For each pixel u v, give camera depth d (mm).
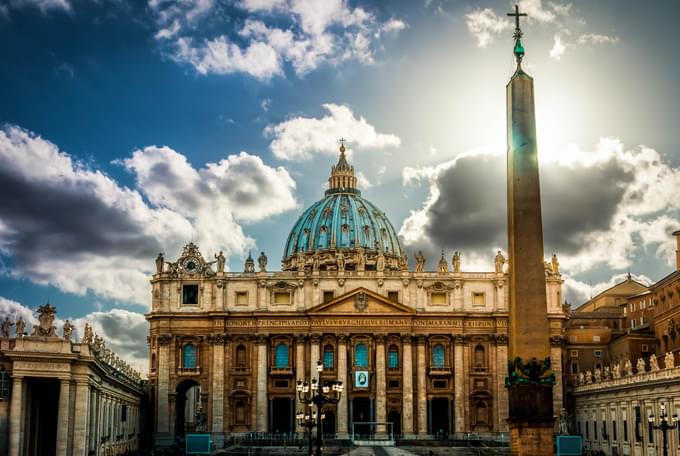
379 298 154875
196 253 158875
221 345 155250
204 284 157750
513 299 49688
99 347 107188
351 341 155500
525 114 50719
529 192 49969
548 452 48406
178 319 156625
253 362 155625
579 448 115688
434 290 157375
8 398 87438
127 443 134125
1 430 86750
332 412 157125
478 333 156375
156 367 155375
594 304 184750
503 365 155125
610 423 128750
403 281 157375
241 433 153250
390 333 155125
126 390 131625
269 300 157125
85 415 92500
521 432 48594
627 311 166250
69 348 89938
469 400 154875
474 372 155500
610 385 127375
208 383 155000
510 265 50406
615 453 125500
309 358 154875
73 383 92062
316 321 155125
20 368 87562
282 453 128375
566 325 168000
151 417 156875
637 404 115750
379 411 152875
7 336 88875
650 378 110625
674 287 134625
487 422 154500
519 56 51844
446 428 159250
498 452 127625
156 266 159000
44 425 98562
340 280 157500
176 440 153375
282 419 157625
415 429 153125
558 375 150125
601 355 161750
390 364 155625
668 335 138375
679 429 99438
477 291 157625
